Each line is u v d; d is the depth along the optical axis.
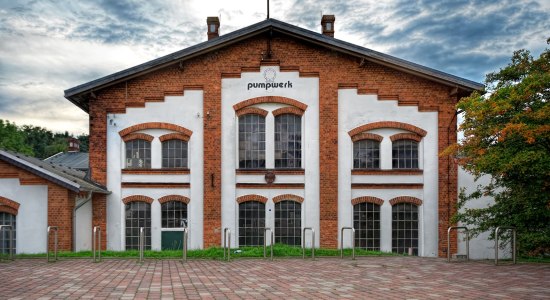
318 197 23.38
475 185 23.19
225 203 23.36
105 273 13.03
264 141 23.64
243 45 23.73
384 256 18.53
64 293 9.84
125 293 9.88
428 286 10.84
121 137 23.56
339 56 23.66
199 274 12.94
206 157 23.41
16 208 20.47
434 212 23.36
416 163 23.64
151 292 10.01
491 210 19.06
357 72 23.64
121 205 23.41
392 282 11.48
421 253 23.25
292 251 18.86
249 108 23.66
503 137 16.09
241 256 17.84
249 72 23.66
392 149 23.64
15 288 10.46
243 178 23.48
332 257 17.95
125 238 23.36
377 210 23.47
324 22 27.05
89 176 23.38
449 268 14.31
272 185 23.45
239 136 23.70
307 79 23.66
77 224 21.56
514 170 17.36
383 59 23.16
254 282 11.47
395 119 23.56
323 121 23.44
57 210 20.44
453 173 23.33
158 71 23.64
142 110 23.59
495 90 19.06
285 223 23.42
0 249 20.56
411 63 23.06
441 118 23.52
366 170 23.41
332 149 23.34
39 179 20.47
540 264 15.42
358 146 23.67
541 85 16.08
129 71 23.16
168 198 23.45
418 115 23.56
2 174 20.52
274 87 23.61
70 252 19.14
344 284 11.16
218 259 16.91
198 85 23.59
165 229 23.39
